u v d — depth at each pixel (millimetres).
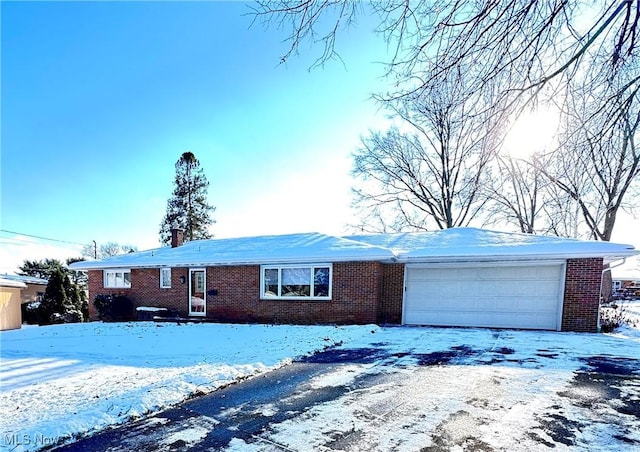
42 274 34188
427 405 4090
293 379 5293
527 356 6414
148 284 14562
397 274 11258
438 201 20875
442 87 2549
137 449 3240
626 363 5844
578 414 3771
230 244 15266
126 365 6625
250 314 12469
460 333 9156
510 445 3107
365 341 8195
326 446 3176
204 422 3797
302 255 11508
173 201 32906
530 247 9680
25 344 9609
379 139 20625
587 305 9383
